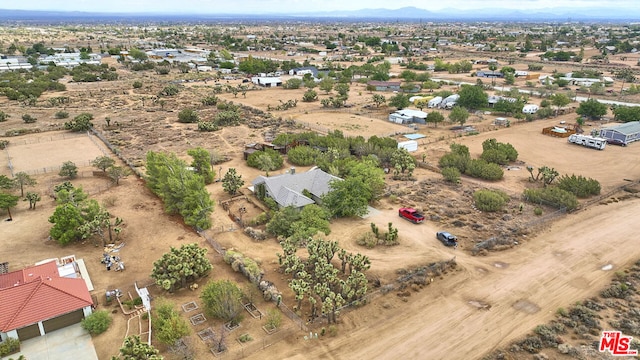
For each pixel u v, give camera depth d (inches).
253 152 3029.0
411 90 5890.8
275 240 1937.7
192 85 6505.9
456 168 2770.7
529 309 1459.2
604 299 1502.2
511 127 4035.4
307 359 1240.8
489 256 1795.0
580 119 4015.8
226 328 1359.5
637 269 1679.4
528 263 1737.2
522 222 2094.0
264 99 5477.4
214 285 1439.5
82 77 6766.7
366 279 1595.7
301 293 1396.4
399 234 1982.0
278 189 2258.9
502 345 1293.1
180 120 4256.9
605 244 1881.2
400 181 2677.2
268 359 1238.3
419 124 4175.7
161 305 1381.6
